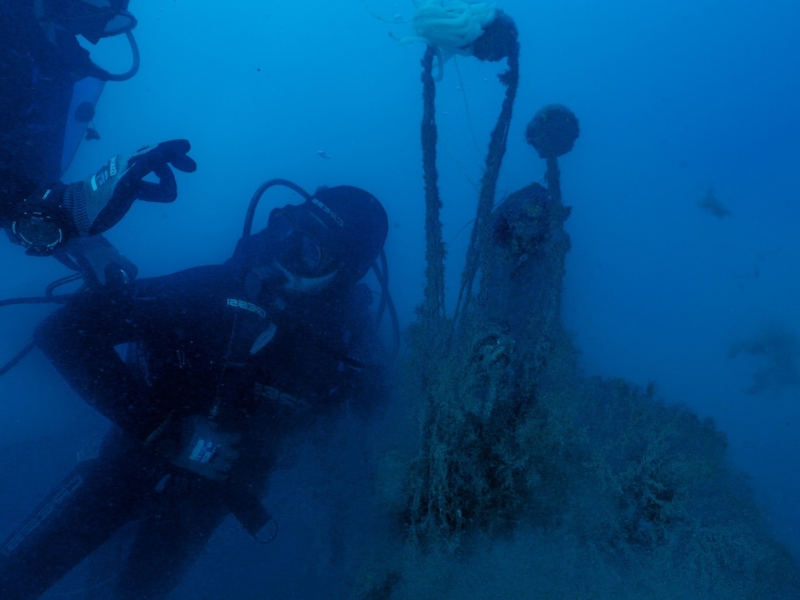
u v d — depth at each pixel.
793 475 2.31
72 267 2.48
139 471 2.28
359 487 2.38
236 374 2.34
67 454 3.55
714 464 1.74
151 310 2.26
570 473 1.71
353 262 2.64
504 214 2.11
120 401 2.06
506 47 1.51
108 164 1.82
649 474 1.65
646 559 1.60
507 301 2.09
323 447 2.63
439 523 1.68
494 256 2.12
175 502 2.38
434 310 1.78
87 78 2.88
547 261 1.99
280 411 2.50
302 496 2.71
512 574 1.64
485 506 1.67
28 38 2.00
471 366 1.65
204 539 2.53
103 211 1.75
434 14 1.44
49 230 1.78
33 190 1.93
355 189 2.94
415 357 1.96
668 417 1.82
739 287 2.82
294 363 2.48
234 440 2.27
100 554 2.70
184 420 2.24
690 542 1.60
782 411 2.51
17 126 1.92
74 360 2.01
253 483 2.45
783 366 2.59
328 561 2.36
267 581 2.53
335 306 2.62
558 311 1.89
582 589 1.58
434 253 1.74
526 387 1.70
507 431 1.68
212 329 2.34
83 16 2.20
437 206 1.73
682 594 1.55
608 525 1.66
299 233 2.50
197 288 2.39
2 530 3.09
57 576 2.17
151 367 2.35
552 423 1.66
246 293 2.44
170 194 1.90
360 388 2.68
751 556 1.57
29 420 3.67
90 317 2.05
